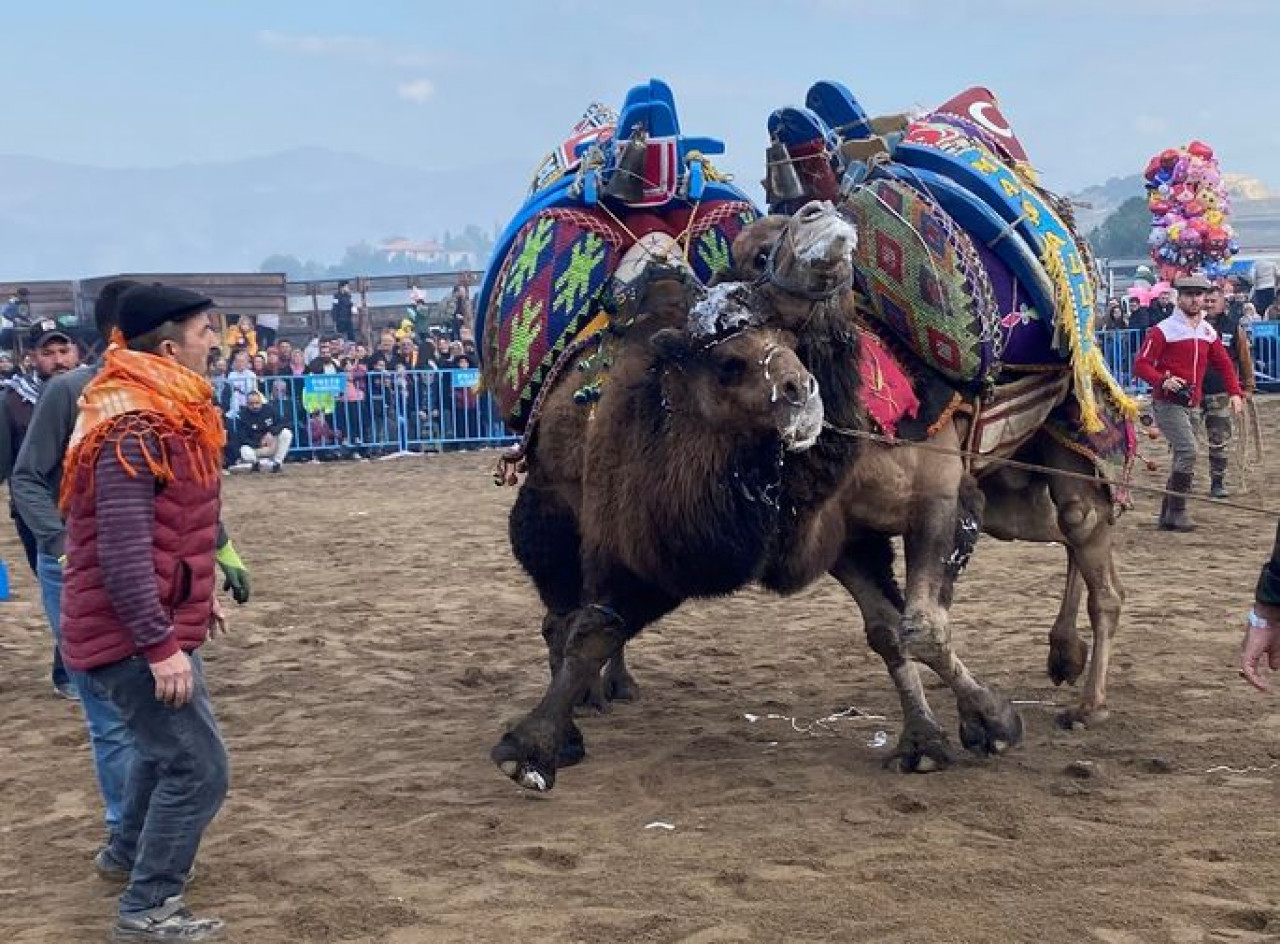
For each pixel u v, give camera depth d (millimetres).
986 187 7227
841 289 5715
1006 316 7039
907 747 6629
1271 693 7816
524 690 8508
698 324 5684
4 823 6312
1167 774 6520
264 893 5363
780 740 7254
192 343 4996
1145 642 9102
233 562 5637
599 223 6863
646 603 6297
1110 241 70562
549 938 4836
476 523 16062
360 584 12359
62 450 6176
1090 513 7621
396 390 24922
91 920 5172
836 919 4902
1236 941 4656
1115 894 5059
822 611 10547
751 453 5770
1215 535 13367
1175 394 13398
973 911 4941
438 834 5930
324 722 7871
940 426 6645
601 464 6184
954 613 10297
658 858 5570
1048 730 7320
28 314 25266
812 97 7391
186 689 4801
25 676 9219
